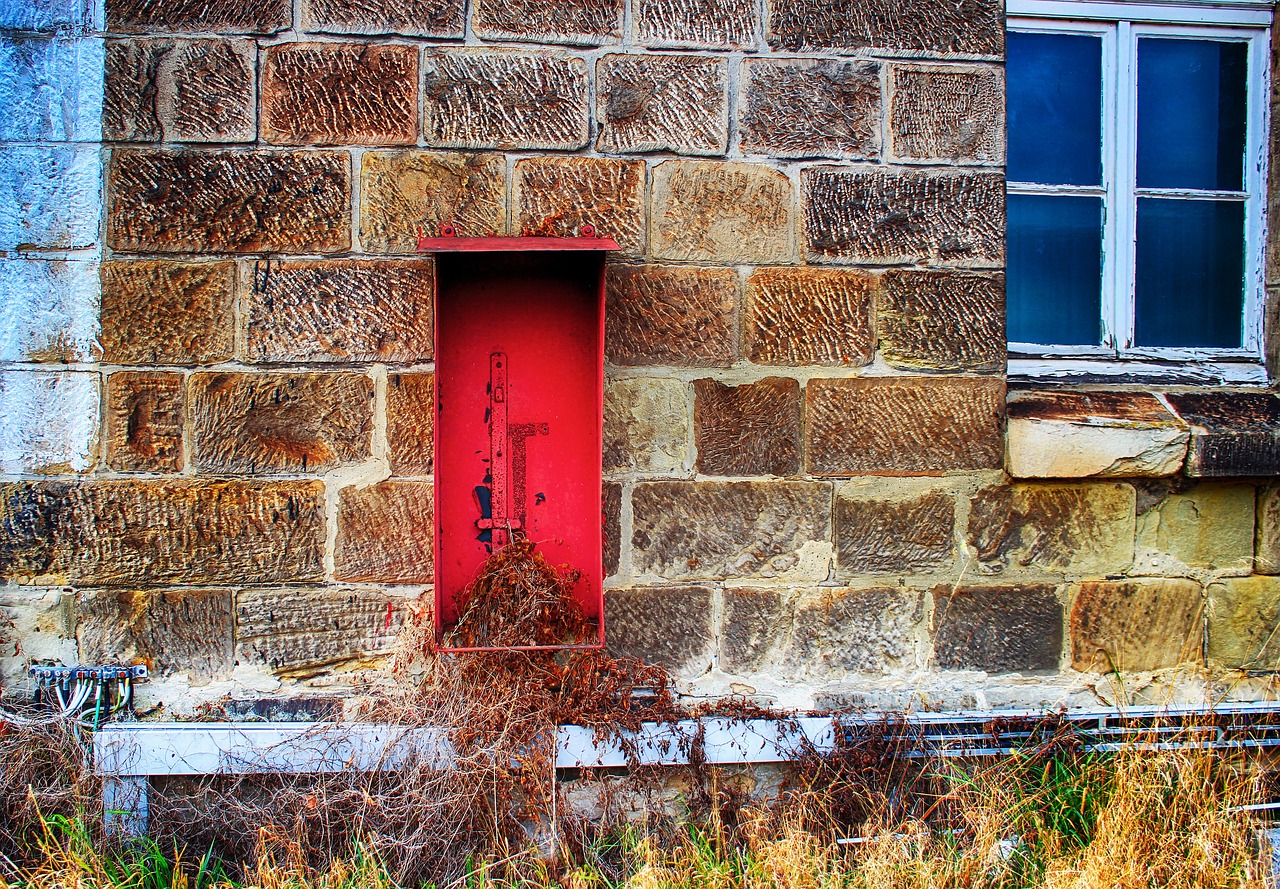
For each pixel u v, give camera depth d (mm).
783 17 2680
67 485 2549
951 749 2674
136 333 2551
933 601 2760
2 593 2555
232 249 2564
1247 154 3078
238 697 2605
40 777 2494
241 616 2602
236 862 2500
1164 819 2439
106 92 2533
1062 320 3041
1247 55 3053
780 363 2699
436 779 2486
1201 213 3088
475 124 2609
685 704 2691
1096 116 3043
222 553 2588
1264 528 2828
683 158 2660
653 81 2645
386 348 2600
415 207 2598
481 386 2527
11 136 2520
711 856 2449
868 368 2727
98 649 2578
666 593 2689
